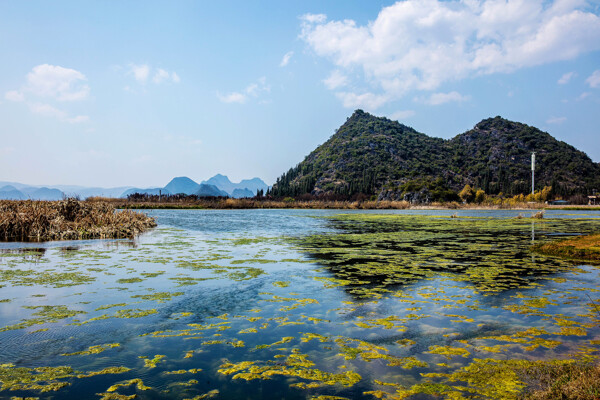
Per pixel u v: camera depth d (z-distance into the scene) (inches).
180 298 326.3
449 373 192.9
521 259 527.2
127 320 271.0
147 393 172.4
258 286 369.1
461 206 3452.3
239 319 275.3
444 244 690.8
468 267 466.9
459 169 7308.1
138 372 193.5
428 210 2992.1
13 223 743.7
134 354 215.2
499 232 943.7
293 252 585.6
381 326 261.4
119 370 195.8
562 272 437.4
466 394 171.2
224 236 818.8
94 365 201.2
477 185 6382.9
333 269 452.8
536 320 272.4
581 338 237.8
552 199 4931.1
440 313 289.0
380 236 831.7
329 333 249.1
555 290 355.9
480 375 189.5
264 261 504.4
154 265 470.6
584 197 4953.3
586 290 355.6
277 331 252.1
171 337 240.5
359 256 549.6
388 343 232.4
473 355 213.9
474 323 266.8
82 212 903.1
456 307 304.2
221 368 198.7
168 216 1676.9
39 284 369.1
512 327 258.7
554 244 610.9
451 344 230.4
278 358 210.8
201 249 613.0
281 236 825.5
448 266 474.3
